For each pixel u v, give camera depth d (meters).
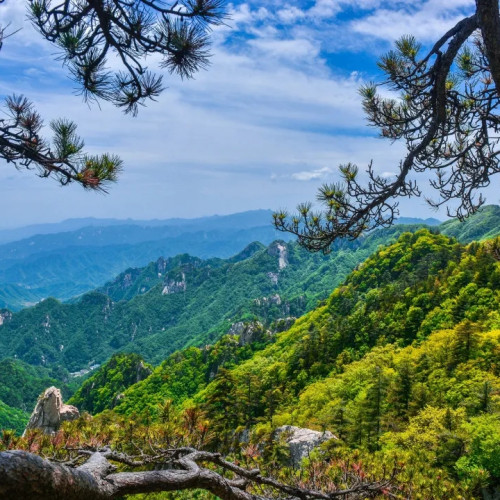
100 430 5.06
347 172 7.24
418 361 76.00
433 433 35.81
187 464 3.87
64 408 43.91
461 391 54.25
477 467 28.84
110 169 4.76
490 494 28.06
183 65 4.38
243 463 5.86
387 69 7.42
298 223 7.46
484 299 96.12
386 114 7.85
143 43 4.24
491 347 66.44
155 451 4.77
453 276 112.25
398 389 55.34
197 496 11.34
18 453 2.02
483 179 8.09
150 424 5.31
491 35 4.42
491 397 42.22
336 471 6.14
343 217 7.24
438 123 6.50
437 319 100.06
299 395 94.94
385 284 151.88
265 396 84.19
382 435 47.22
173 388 163.12
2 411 181.25
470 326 69.56
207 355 171.25
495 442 29.41
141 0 4.00
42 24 4.15
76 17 4.13
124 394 170.88
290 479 5.64
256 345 168.75
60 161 4.56
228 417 63.25
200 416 5.15
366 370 79.75
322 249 7.46
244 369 139.75
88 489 2.42
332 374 103.38
